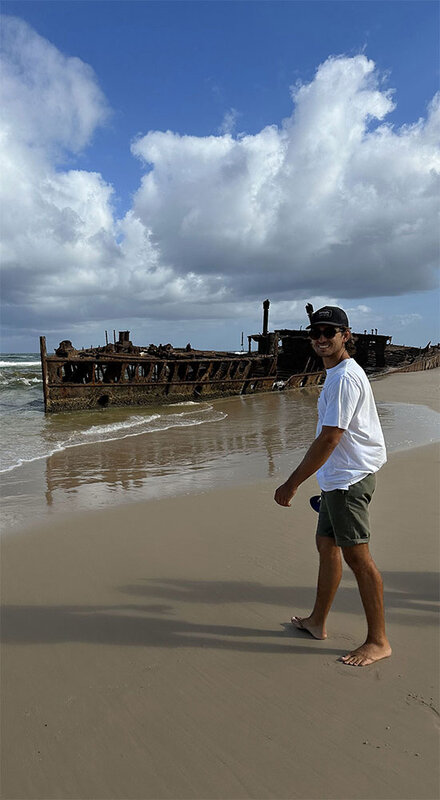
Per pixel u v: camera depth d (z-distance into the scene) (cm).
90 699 223
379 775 176
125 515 511
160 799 170
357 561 245
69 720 210
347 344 254
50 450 907
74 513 521
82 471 732
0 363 5584
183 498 572
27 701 223
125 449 916
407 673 235
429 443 871
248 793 171
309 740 194
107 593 333
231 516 501
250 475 689
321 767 180
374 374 3091
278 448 910
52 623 294
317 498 273
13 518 506
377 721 203
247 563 380
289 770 180
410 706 212
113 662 252
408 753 185
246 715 210
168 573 364
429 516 476
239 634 277
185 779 178
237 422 1305
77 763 186
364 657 246
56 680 238
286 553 399
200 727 203
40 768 184
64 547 423
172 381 1900
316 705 215
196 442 991
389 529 441
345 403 235
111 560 392
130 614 304
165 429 1185
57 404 1622
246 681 234
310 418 1372
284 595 325
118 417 1483
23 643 272
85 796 172
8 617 302
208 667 246
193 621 293
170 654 259
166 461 802
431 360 4141
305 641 268
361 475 240
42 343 1593
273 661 249
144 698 223
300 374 2520
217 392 2072
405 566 363
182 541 432
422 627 279
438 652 253
